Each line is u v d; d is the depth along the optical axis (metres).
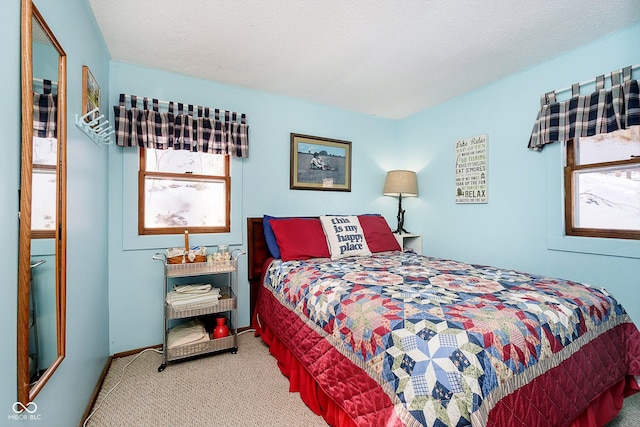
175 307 2.06
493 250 2.68
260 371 2.01
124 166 2.25
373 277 1.83
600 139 2.08
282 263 2.40
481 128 2.78
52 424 1.10
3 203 0.77
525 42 2.06
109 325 2.19
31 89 0.89
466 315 1.16
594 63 2.04
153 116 2.28
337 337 1.41
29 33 0.88
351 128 3.42
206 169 2.62
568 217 2.22
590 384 1.25
